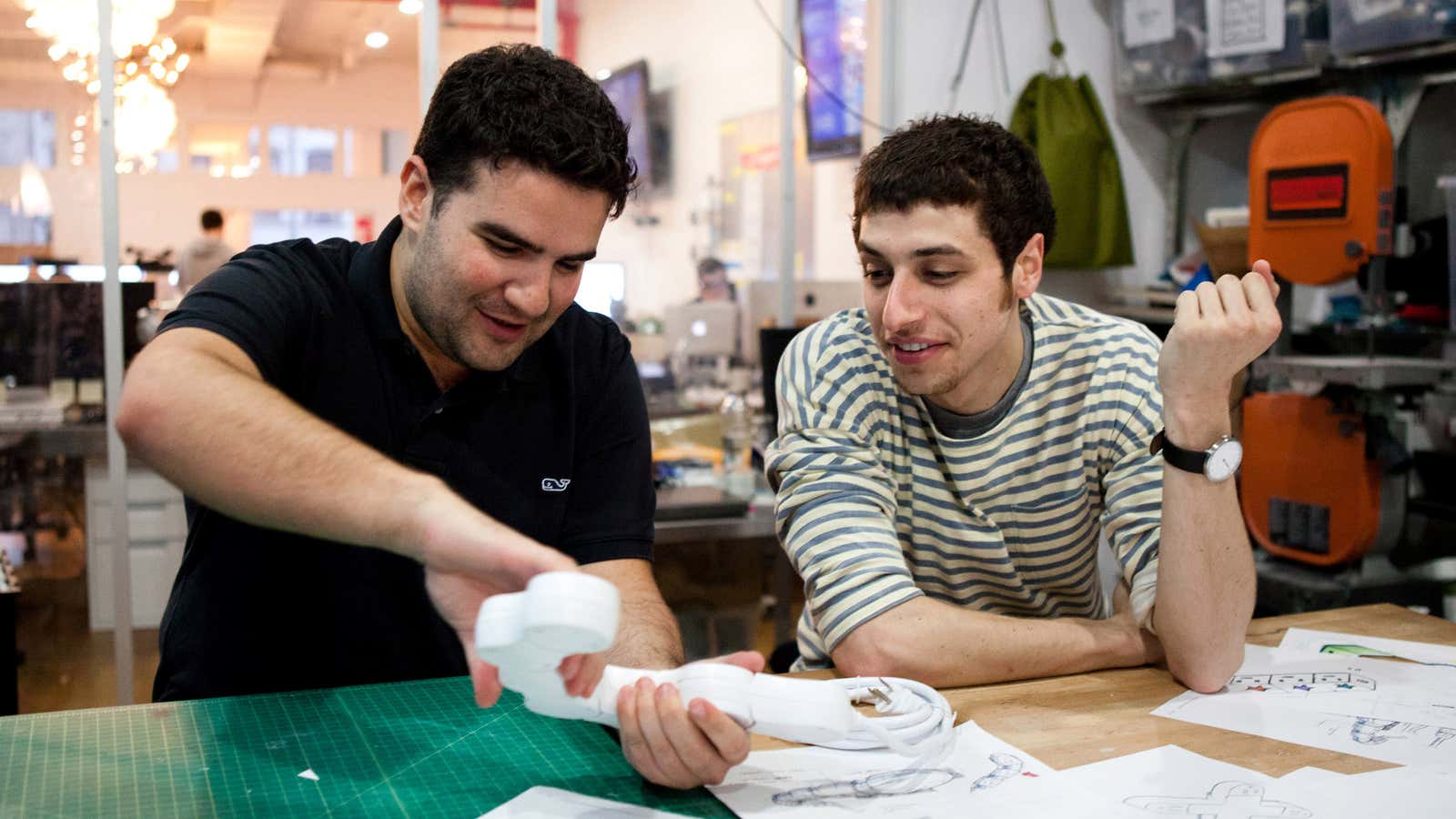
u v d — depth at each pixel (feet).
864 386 4.76
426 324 3.79
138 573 13.21
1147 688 4.00
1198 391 3.90
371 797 3.03
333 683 4.27
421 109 12.56
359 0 23.82
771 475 4.87
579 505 4.56
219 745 3.34
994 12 13.06
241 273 3.99
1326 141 9.71
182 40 24.35
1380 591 10.01
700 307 17.85
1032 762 3.31
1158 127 13.64
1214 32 11.45
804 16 14.49
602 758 3.34
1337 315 11.91
